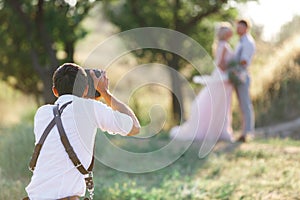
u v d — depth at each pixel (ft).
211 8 78.79
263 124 72.84
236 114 73.51
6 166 42.45
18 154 43.47
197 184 38.91
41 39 74.79
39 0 68.54
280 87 75.25
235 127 72.74
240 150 50.72
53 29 74.33
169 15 80.43
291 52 77.71
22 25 74.64
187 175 43.83
